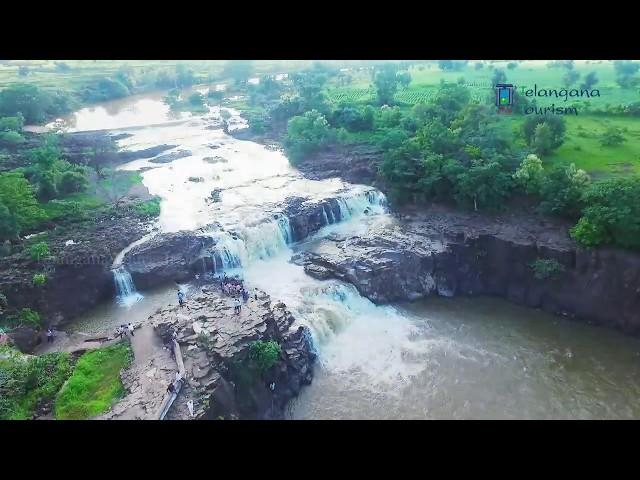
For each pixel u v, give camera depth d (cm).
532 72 17162
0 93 13100
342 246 7700
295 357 5644
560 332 6644
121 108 16188
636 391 5656
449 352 6253
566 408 5425
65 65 19550
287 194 9062
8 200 7212
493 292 7431
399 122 11188
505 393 5628
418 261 7319
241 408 4950
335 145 10850
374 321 6806
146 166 10819
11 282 6209
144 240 7575
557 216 7456
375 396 5578
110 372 5106
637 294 6419
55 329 6241
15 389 4662
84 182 8912
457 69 18812
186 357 5100
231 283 6775
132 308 6600
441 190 8419
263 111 14838
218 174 10325
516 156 8325
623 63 14925
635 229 6291
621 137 9400
